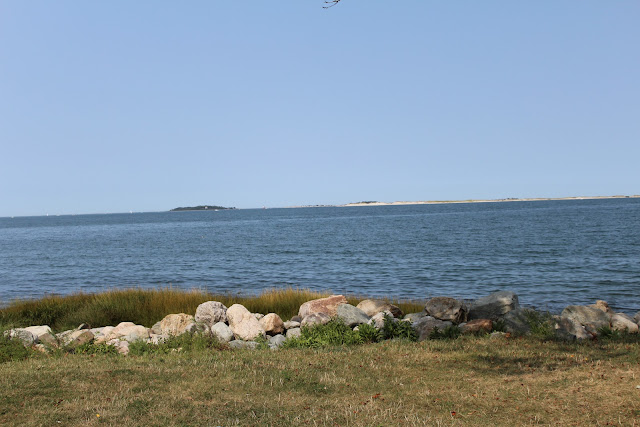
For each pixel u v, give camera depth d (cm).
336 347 1234
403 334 1339
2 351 1202
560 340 1184
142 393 842
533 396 785
